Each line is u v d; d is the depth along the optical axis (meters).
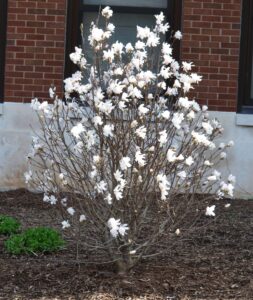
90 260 6.17
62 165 5.99
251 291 5.61
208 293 5.58
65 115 6.78
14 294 5.54
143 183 5.46
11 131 9.74
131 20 9.98
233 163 9.71
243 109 9.82
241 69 9.78
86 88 5.58
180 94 6.90
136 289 5.58
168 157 5.33
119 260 5.73
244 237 7.30
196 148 5.96
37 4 9.67
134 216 5.53
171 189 5.88
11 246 6.48
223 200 9.44
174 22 9.76
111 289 5.58
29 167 9.15
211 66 9.70
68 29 9.75
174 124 5.37
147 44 5.93
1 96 9.84
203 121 6.79
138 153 5.17
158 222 5.78
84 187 6.05
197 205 7.25
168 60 5.89
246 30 9.79
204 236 7.23
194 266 6.16
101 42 5.75
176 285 5.69
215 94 9.70
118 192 5.18
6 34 9.74
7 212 8.42
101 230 5.66
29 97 9.72
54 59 9.70
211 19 9.66
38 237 6.57
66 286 5.66
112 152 5.40
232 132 9.71
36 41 9.70
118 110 5.48
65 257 6.36
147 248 5.81
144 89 5.80
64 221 6.00
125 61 7.21
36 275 5.88
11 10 9.68
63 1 9.66
